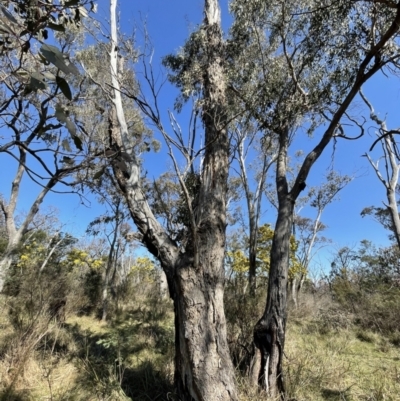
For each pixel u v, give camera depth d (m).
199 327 3.32
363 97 9.52
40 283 7.45
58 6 1.17
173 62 7.59
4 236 12.58
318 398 4.17
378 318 9.24
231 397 3.18
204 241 3.59
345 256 16.27
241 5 5.79
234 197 15.13
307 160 5.03
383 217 17.05
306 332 8.12
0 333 5.29
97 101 5.71
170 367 4.65
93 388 4.01
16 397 3.71
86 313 9.05
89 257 12.86
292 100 5.48
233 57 6.32
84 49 6.01
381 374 5.20
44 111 1.26
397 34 4.88
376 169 9.80
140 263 16.94
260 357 4.36
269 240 11.70
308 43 5.54
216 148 3.99
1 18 0.95
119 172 4.17
